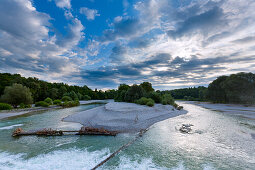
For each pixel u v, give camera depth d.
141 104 47.75
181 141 17.39
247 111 41.41
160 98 56.03
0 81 64.00
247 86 60.38
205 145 16.03
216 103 76.69
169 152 14.46
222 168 11.43
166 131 21.64
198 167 11.63
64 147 15.84
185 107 60.00
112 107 38.94
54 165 12.06
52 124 26.47
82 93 137.50
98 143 16.91
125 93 63.03
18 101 50.09
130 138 18.53
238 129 21.98
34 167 11.72
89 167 11.77
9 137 19.14
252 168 11.34
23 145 16.45
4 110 41.59
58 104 65.50
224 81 70.75
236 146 15.52
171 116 34.47
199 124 25.80
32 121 29.27
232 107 54.59
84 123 26.80
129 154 14.09
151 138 18.55
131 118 27.91
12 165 12.03
